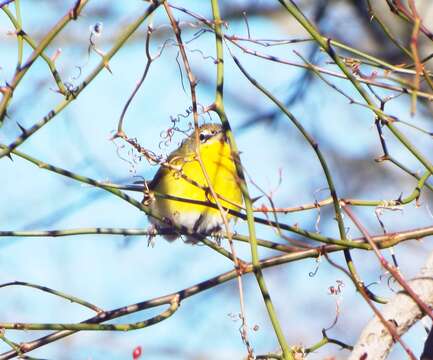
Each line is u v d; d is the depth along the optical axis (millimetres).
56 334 8203
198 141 7727
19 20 7176
